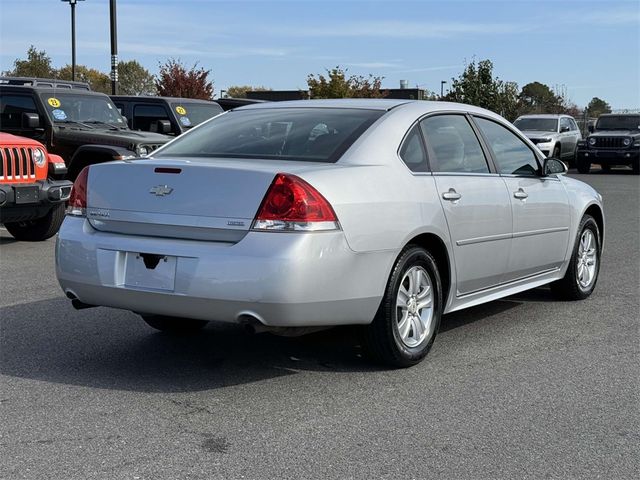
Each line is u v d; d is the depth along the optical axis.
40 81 17.39
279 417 4.27
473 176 5.71
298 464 3.67
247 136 5.33
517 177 6.24
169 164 4.74
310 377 4.96
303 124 5.32
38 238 11.07
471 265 5.62
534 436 4.03
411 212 4.98
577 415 4.33
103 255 4.77
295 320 4.42
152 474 3.55
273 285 4.31
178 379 4.91
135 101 16.30
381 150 5.05
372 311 4.79
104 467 3.62
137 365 5.20
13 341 5.76
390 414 4.32
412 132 5.34
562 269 6.96
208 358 5.37
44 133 12.84
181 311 4.56
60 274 5.01
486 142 6.04
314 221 4.41
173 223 4.63
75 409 4.37
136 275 4.67
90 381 4.86
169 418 4.25
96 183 4.97
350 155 4.93
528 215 6.23
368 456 3.76
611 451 3.85
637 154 26.73
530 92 51.62
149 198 4.73
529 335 6.02
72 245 4.93
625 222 13.60
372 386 4.79
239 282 4.36
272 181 4.44
